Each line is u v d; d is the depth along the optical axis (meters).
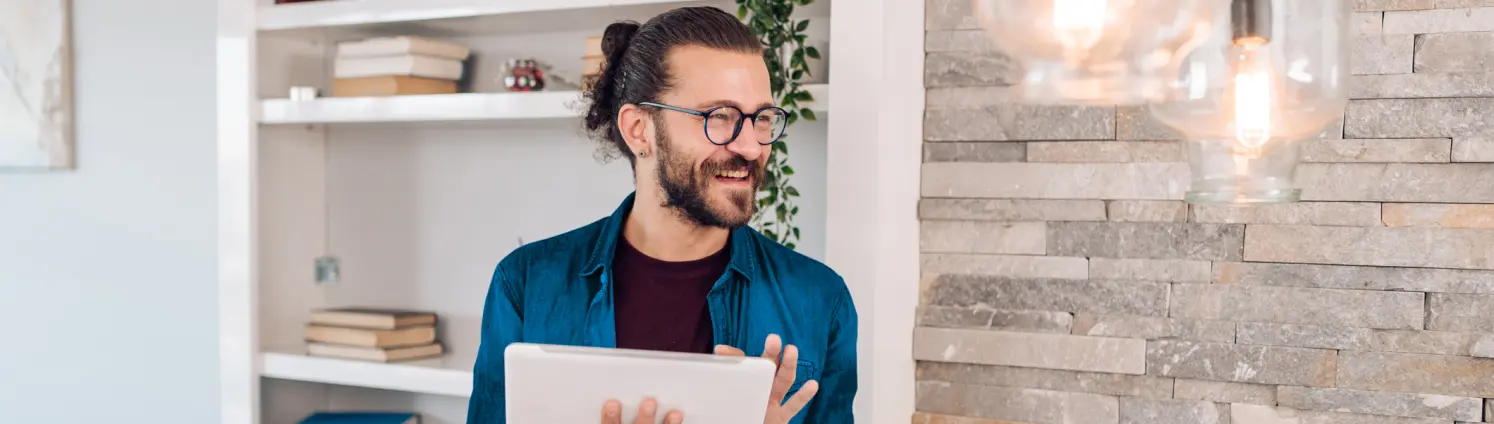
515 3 1.91
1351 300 1.60
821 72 1.82
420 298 2.38
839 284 1.48
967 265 1.78
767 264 1.47
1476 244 1.54
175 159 2.54
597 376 1.08
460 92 2.28
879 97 1.60
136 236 2.60
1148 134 1.68
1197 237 1.67
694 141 1.29
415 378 2.05
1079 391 1.74
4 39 2.64
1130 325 1.70
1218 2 0.74
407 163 2.38
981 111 1.76
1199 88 0.75
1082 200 1.72
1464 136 1.54
